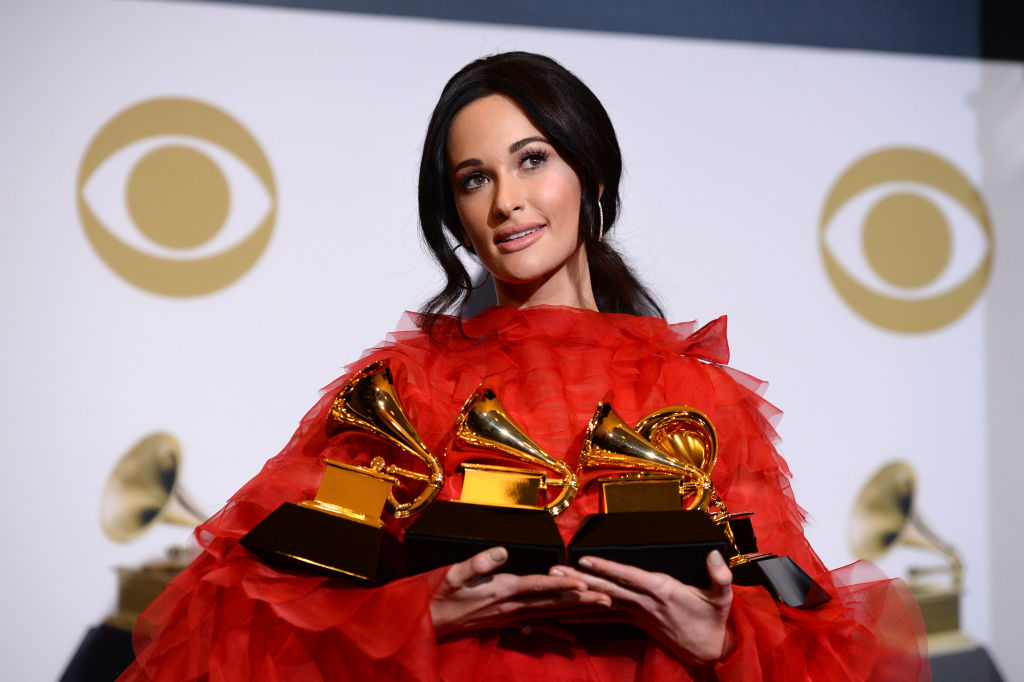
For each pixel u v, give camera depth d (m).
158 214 7.50
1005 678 7.99
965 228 8.44
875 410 8.10
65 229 7.40
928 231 8.38
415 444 4.27
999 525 8.12
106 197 7.46
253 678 4.06
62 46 7.52
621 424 4.29
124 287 7.41
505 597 3.76
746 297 7.98
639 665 4.12
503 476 4.14
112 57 7.57
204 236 7.52
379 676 3.94
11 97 7.43
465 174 4.86
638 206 7.90
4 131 7.39
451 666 3.98
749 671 3.83
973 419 8.23
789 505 4.96
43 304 7.32
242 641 4.09
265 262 7.55
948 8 8.62
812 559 4.74
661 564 3.86
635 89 8.05
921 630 4.55
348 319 7.57
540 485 4.11
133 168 7.52
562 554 3.82
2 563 7.09
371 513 4.11
